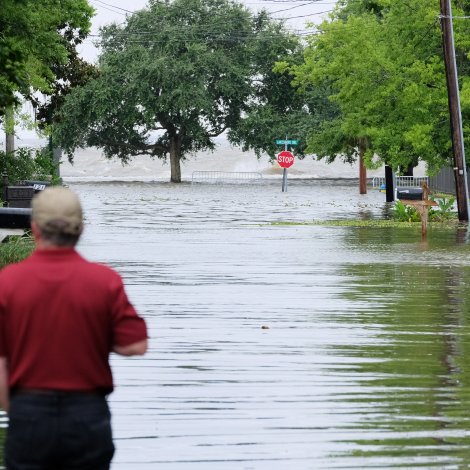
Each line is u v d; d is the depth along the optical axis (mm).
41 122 86812
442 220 85500
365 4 117625
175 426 18328
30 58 68062
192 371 23094
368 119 92250
